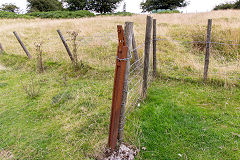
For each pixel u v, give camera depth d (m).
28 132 2.90
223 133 2.59
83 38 8.56
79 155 2.38
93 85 4.43
